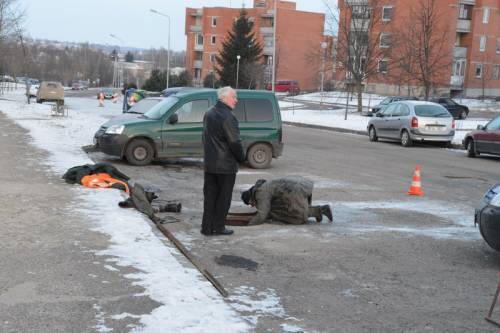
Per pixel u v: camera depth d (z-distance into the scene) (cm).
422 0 5291
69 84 14250
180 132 1423
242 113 1458
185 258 624
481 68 6612
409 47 4825
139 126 1404
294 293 548
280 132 1488
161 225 772
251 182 1237
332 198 1076
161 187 1138
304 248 712
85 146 1633
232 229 802
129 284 524
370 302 533
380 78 6775
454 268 651
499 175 1510
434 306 530
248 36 7775
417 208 1012
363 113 4309
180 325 438
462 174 1504
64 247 632
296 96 6962
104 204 858
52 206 831
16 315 448
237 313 476
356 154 1894
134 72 15625
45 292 498
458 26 6406
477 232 834
